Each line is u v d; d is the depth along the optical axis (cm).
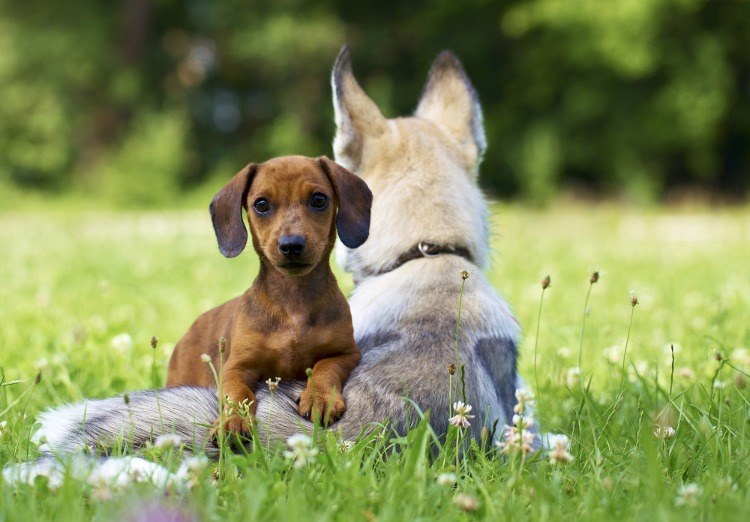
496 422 565
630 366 858
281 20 4350
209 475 501
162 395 559
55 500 452
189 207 3991
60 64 4419
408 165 678
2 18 4475
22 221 3272
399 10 4594
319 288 583
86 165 4547
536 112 4484
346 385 566
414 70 4619
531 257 1998
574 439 587
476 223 675
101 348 888
